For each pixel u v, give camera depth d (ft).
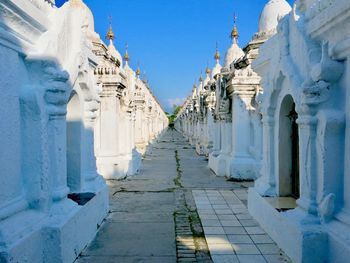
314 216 15.23
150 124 96.73
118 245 18.47
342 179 14.44
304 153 15.94
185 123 137.08
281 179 21.29
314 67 14.65
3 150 12.73
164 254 17.24
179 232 20.53
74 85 19.10
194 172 45.93
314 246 14.32
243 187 34.96
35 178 14.47
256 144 38.60
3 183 12.71
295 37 17.15
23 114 14.33
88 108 22.16
